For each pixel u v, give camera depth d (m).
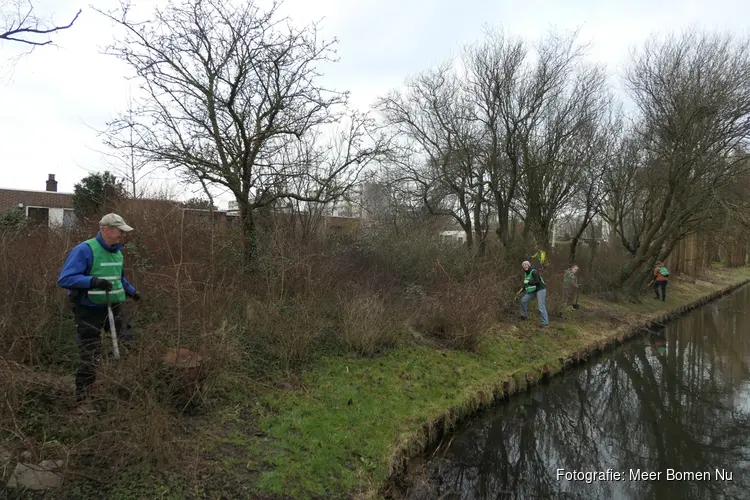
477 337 8.38
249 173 7.15
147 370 3.79
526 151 14.56
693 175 14.82
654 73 15.27
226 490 3.42
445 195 14.82
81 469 3.16
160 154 6.38
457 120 14.69
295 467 3.93
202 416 4.28
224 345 4.57
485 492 5.33
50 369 4.28
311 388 5.48
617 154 18.08
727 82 13.83
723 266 40.62
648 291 19.42
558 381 8.82
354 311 7.12
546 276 13.28
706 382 9.90
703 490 5.57
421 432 5.42
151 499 3.11
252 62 6.76
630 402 8.63
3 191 20.31
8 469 2.95
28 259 5.16
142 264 5.87
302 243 8.30
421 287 10.07
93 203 9.97
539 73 13.97
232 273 6.72
